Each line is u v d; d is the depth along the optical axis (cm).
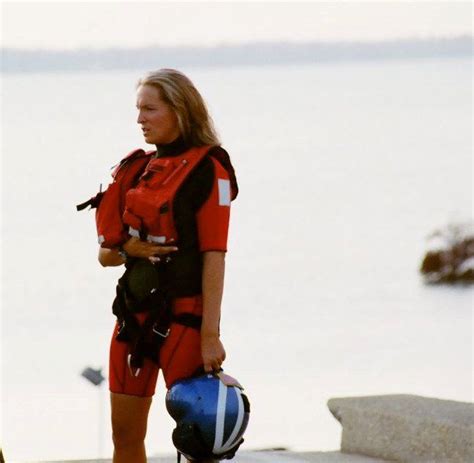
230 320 5638
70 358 4753
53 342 5166
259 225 9700
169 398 1394
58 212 10838
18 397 3934
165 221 1388
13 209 11175
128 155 1472
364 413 2089
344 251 8238
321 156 15700
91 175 13988
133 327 1414
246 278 7100
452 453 1911
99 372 2253
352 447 2122
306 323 5509
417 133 18688
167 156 1420
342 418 2144
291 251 8275
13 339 5272
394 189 11944
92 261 7988
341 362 4469
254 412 3541
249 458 2042
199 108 1420
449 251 7019
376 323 5491
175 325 1402
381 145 17000
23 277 7388
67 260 8075
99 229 1441
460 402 2094
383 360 4506
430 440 1953
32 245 8881
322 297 6366
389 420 2039
